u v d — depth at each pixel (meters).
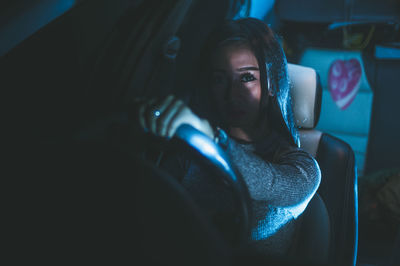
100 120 0.60
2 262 0.41
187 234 0.42
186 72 0.95
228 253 0.44
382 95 2.98
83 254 0.40
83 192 0.41
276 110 1.00
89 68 0.75
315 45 3.08
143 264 0.40
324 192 1.20
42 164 0.44
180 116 0.59
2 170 0.44
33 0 1.08
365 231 2.43
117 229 0.40
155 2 0.79
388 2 2.79
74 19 0.84
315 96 1.28
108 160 0.43
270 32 0.96
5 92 0.75
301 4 2.93
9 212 0.42
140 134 0.57
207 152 0.57
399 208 2.38
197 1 0.88
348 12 2.90
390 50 2.85
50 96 0.72
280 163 0.97
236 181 0.60
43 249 0.41
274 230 0.98
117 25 0.78
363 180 2.66
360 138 3.07
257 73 0.94
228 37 0.92
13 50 0.85
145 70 0.76
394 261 0.93
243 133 1.01
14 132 0.63
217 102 0.96
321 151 1.28
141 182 0.42
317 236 1.09
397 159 3.02
